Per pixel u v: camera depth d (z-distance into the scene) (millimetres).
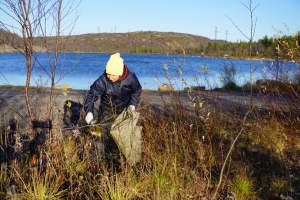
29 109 3766
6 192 3846
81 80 21141
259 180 4555
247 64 39000
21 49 3523
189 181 4172
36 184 3854
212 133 5684
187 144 5035
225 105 9414
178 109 6324
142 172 4180
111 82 4816
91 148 4703
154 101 9938
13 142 5160
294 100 7191
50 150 4258
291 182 4480
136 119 4590
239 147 5520
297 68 6188
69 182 4070
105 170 3959
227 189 4184
